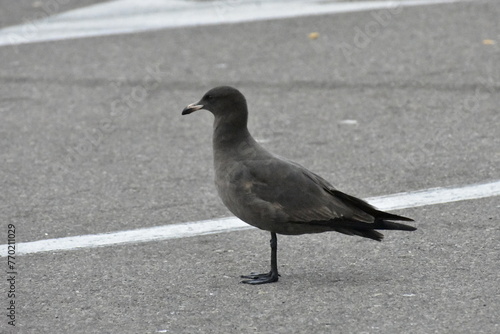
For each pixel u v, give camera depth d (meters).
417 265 9.45
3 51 20.53
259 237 10.57
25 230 11.03
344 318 8.18
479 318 8.06
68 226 11.12
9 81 18.31
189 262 9.83
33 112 16.36
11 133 15.21
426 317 8.12
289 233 9.21
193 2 24.36
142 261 9.90
